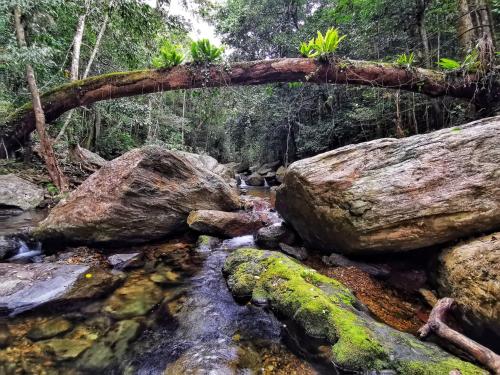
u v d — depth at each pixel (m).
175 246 5.55
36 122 6.48
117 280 4.11
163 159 5.84
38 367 2.46
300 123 14.09
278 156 19.20
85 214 5.08
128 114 13.67
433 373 2.05
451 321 2.80
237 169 23.16
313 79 6.45
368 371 2.21
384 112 9.34
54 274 3.99
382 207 3.63
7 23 7.04
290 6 15.23
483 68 5.61
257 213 7.25
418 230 3.48
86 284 3.91
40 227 5.27
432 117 8.49
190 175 6.43
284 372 2.41
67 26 10.45
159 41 12.49
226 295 3.76
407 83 6.14
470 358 2.31
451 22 7.75
